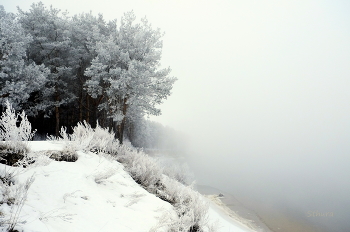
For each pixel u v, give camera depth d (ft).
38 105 51.90
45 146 15.28
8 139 11.58
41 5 57.16
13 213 7.06
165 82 55.67
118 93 52.54
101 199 12.15
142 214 12.67
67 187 11.28
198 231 14.03
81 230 8.32
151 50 57.52
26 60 54.24
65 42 55.26
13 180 9.29
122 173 18.69
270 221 40.32
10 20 45.03
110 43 52.85
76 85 64.90
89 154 18.35
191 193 18.11
